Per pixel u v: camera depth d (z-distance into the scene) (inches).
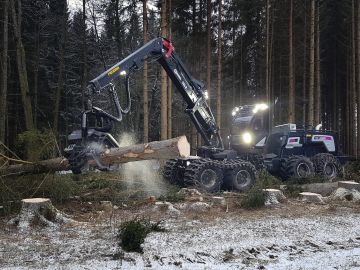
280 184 523.2
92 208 362.0
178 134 1135.0
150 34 1139.9
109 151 350.9
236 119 632.4
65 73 1298.0
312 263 229.9
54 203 366.9
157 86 1115.9
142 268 213.3
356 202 413.4
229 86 1330.0
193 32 1007.6
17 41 668.7
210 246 259.8
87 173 511.2
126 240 247.3
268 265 225.1
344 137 1406.3
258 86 1288.1
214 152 515.2
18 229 293.9
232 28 1206.9
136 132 1093.8
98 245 255.3
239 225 317.4
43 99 1263.5
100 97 1015.6
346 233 301.4
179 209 366.9
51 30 1246.3
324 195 458.0
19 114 1179.3
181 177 494.3
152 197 392.2
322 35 1311.5
